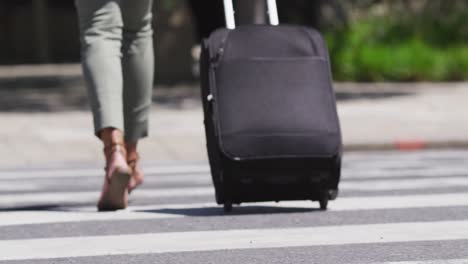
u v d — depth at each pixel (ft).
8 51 137.28
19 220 23.06
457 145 47.98
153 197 28.45
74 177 36.73
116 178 23.35
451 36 100.42
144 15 24.25
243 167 22.50
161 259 18.45
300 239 20.27
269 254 18.80
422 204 25.31
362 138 47.98
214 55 23.09
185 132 51.08
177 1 85.56
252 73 22.97
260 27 23.54
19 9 137.39
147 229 21.59
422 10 106.22
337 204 25.31
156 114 61.46
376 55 90.33
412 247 19.40
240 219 22.76
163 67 85.81
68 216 23.57
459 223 22.11
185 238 20.48
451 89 79.82
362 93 76.07
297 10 101.60
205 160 43.88
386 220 22.59
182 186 32.53
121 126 23.16
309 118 22.79
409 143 47.47
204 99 23.45
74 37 139.23
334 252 18.97
